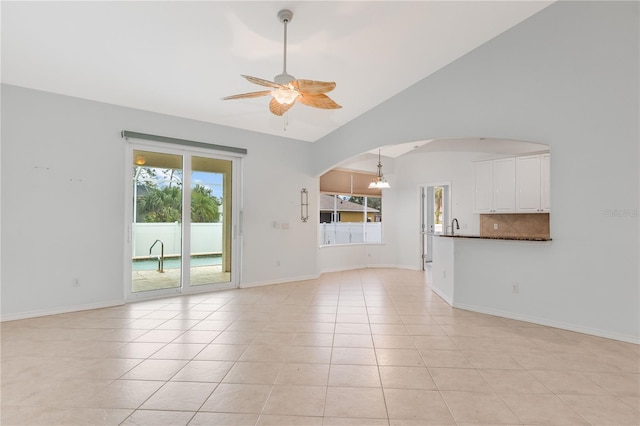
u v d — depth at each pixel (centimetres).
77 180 424
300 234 648
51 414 205
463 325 380
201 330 357
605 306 345
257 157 589
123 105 458
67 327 363
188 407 213
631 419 202
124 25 315
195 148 523
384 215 831
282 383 245
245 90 443
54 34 319
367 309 443
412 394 230
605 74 344
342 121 587
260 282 591
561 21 370
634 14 327
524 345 320
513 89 404
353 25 346
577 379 252
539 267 389
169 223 505
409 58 429
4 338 330
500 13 375
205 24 321
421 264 788
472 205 707
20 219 389
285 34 314
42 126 402
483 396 228
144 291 484
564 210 371
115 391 232
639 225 327
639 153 326
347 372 262
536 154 586
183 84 424
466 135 441
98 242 439
